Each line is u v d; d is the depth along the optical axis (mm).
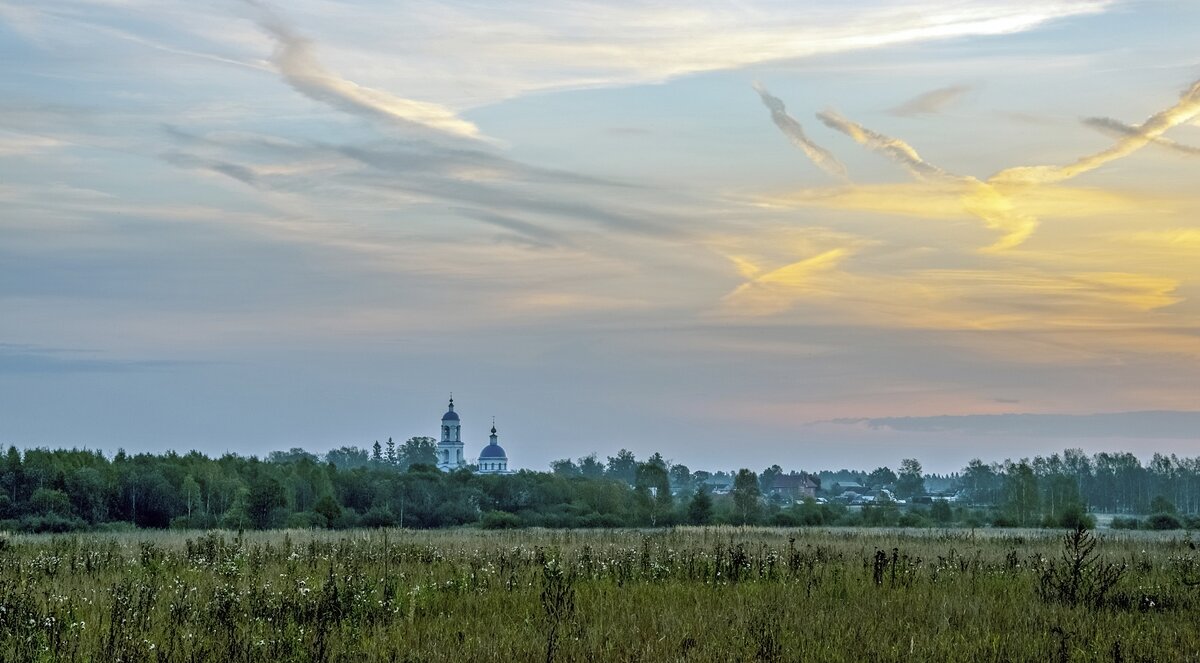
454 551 29906
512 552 27938
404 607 16969
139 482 89375
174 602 16938
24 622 14219
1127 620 16047
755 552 30531
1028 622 15617
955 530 70562
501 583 20547
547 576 19250
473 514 103750
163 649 13258
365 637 14352
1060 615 16422
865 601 18000
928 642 13578
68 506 80062
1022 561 28125
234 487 92250
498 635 14117
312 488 100688
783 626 14781
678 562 24844
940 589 20141
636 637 13969
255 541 37094
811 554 29953
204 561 24688
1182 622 16266
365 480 108625
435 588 19266
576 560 25594
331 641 13867
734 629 14367
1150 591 19828
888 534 56094
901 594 18844
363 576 20547
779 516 104875
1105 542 43312
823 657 12852
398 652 13062
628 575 22422
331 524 80000
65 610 15656
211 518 83375
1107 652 13438
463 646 13305
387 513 90250
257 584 19469
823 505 112688
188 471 95000
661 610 16609
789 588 19984
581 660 12547
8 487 82688
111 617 14742
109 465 92875
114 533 54000
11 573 21109
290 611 16344
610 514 107438
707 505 104188
